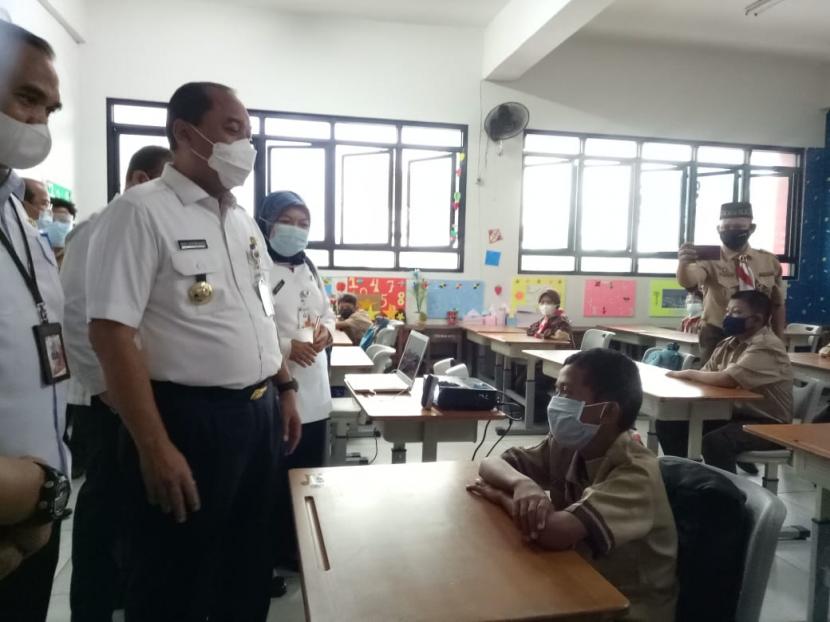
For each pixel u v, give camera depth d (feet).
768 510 3.68
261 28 18.19
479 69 19.60
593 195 21.04
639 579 3.86
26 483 2.65
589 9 14.44
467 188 19.79
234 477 4.26
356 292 19.34
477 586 3.05
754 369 9.07
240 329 4.27
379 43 18.94
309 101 18.62
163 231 3.99
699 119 21.50
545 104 20.21
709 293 12.06
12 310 3.06
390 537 3.58
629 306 21.40
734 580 3.72
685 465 4.33
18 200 3.47
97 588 5.62
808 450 5.76
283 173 18.83
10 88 2.96
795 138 22.43
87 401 5.92
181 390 4.03
